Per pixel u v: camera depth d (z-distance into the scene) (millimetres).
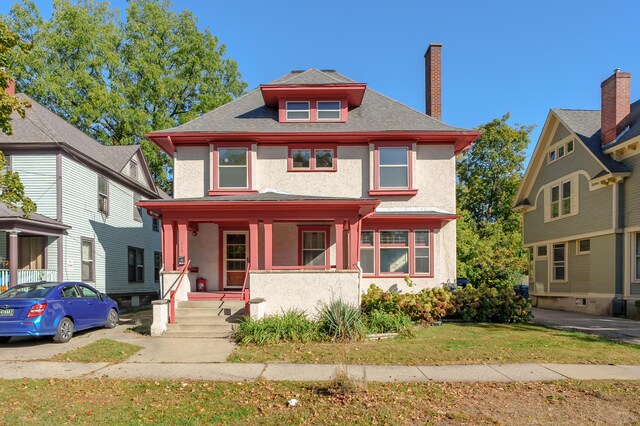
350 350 9531
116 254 21812
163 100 31359
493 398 6398
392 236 16016
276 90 16328
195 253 16062
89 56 29906
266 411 5844
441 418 5594
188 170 16141
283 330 10625
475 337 11195
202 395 6535
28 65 26953
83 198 18719
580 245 20953
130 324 14289
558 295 22641
